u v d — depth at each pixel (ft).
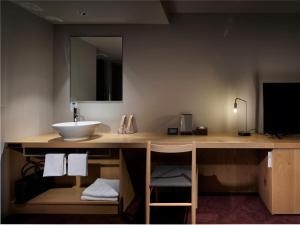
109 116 11.16
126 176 9.54
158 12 9.27
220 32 10.81
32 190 9.24
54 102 11.18
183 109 10.98
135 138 9.56
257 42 10.73
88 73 11.13
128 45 10.99
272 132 9.86
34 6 8.84
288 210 8.66
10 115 8.75
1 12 8.19
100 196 8.87
